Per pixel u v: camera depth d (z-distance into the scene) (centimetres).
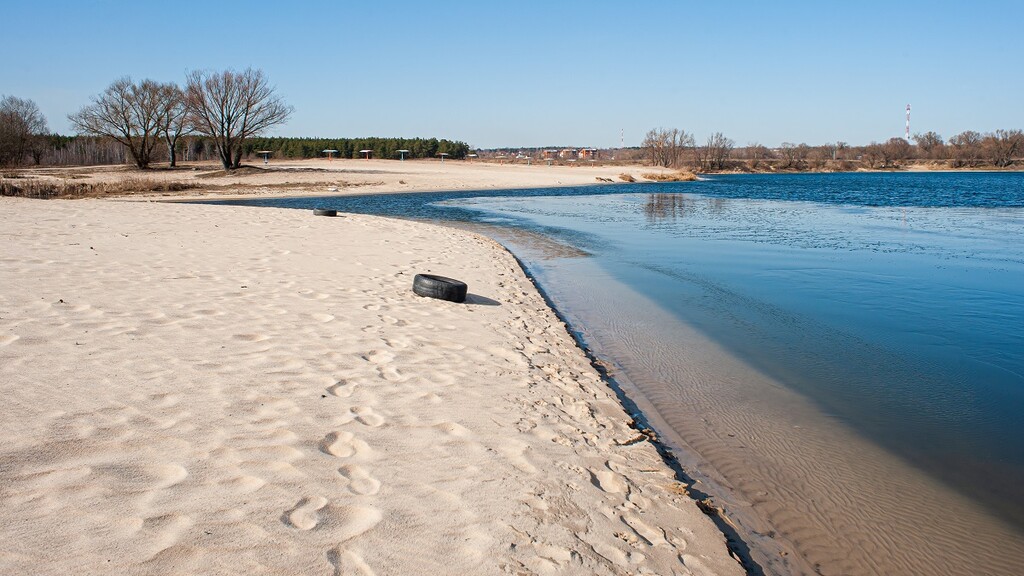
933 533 434
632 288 1209
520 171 7962
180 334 675
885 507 464
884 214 2914
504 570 323
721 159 12112
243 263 1140
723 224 2452
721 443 558
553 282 1268
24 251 1156
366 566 312
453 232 1833
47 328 663
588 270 1409
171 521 332
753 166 12388
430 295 948
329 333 721
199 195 3947
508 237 2014
